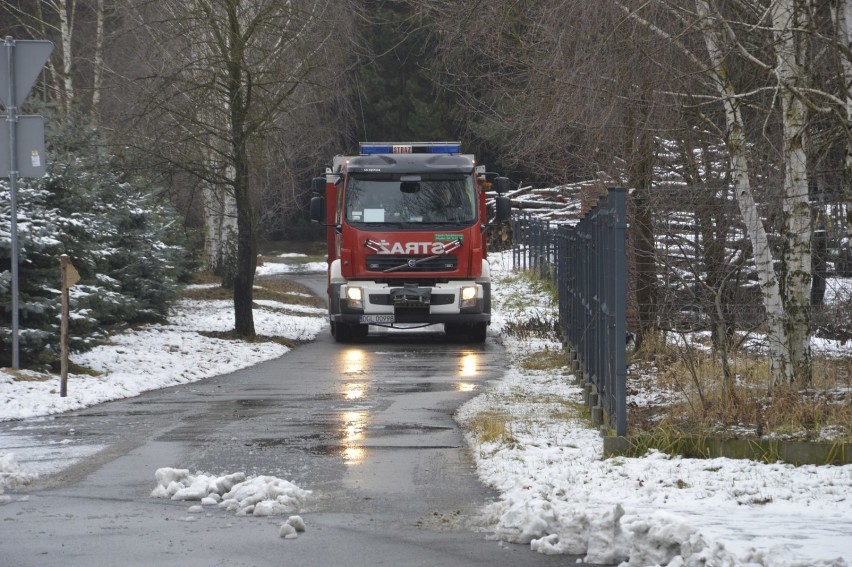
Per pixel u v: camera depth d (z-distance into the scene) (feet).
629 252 62.75
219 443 48.42
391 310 108.27
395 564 28.17
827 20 53.88
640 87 58.29
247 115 114.42
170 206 150.20
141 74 122.31
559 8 59.31
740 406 46.73
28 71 69.15
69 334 76.54
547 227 164.35
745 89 62.44
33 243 74.13
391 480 39.63
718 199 55.62
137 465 43.06
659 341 61.52
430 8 74.84
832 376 50.49
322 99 123.44
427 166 109.09
